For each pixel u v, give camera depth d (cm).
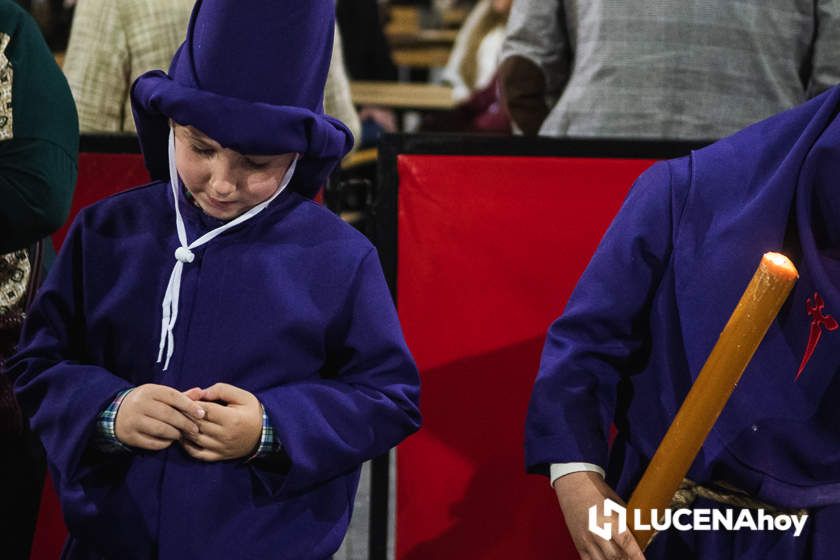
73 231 222
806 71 349
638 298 230
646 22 333
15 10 244
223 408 204
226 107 200
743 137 230
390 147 312
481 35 670
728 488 226
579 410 228
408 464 314
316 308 215
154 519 211
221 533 209
